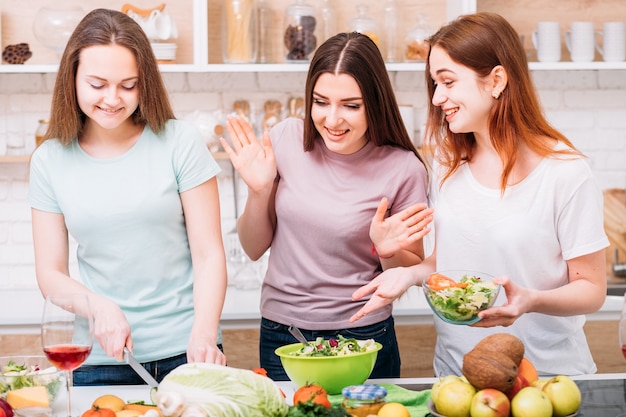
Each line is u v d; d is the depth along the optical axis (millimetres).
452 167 2160
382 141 2211
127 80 1931
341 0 3668
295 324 2246
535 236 2037
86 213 2000
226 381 1506
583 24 3490
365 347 1857
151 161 2029
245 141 2184
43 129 3439
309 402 1484
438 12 3699
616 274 3703
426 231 2025
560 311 1917
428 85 2168
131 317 2033
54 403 1742
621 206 3756
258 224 2279
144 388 1896
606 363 3229
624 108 3791
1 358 1850
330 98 2082
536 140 2033
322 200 2201
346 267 2229
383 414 1550
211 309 1991
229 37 3408
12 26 3539
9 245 3666
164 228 2035
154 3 3590
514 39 2029
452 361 2178
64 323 1594
